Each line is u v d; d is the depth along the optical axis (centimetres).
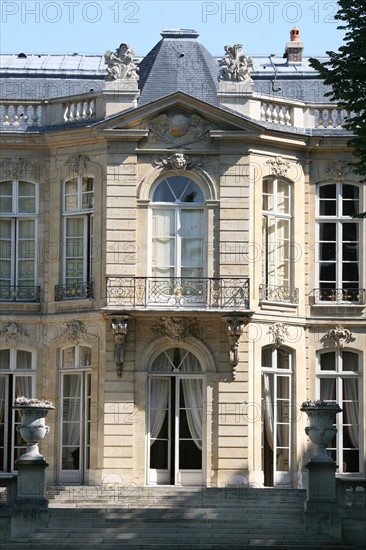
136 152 5275
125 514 4612
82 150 5347
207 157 5291
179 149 5278
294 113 5431
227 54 5338
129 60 5303
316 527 4522
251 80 5328
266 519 4600
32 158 5431
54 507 4769
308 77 5756
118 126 5250
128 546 4350
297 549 4341
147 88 5388
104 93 5288
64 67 5922
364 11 4312
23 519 4488
